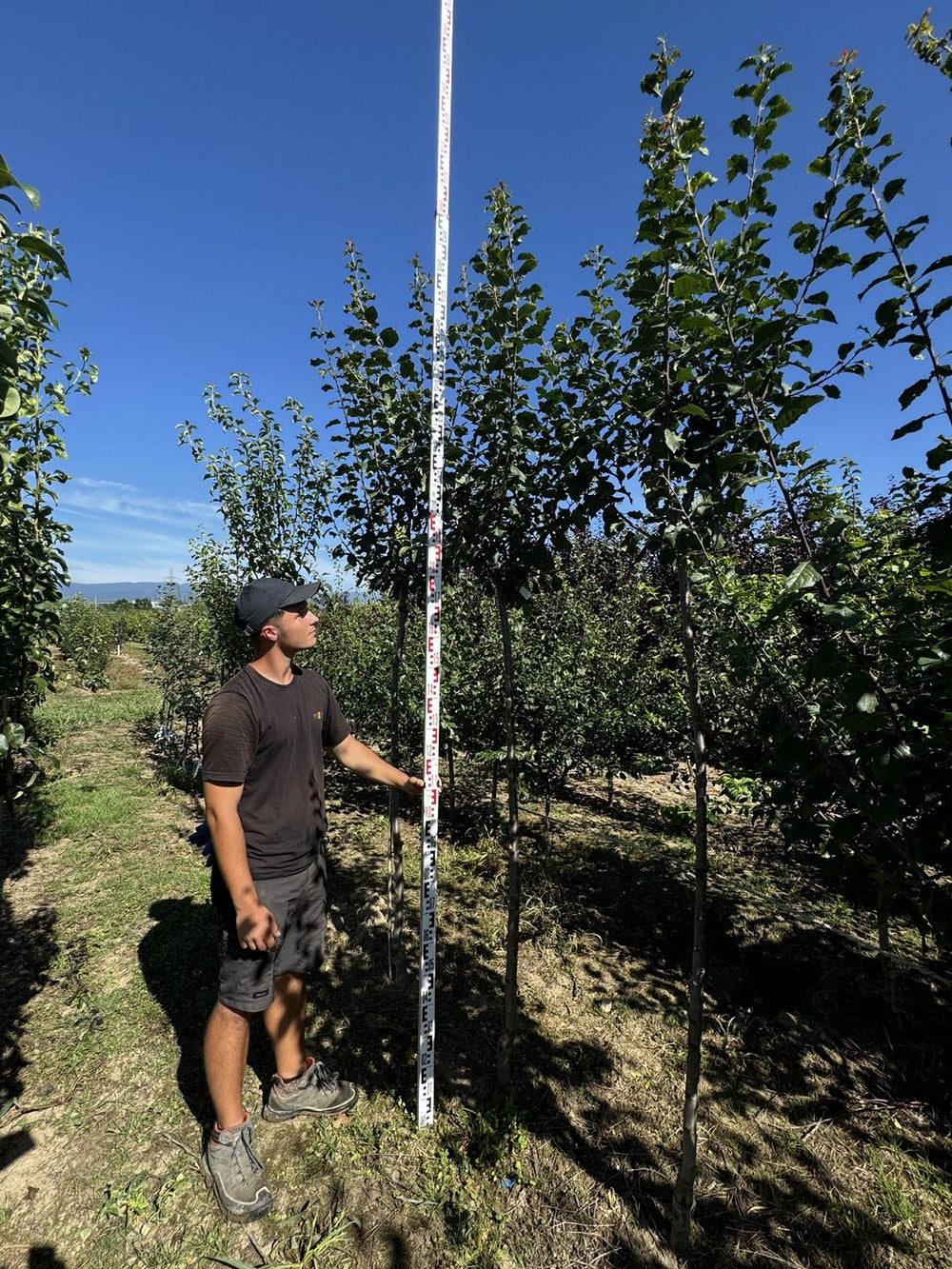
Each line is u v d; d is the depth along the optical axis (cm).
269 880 215
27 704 347
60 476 312
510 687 250
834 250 128
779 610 131
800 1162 224
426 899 222
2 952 346
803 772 151
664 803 670
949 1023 296
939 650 125
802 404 134
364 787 695
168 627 927
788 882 449
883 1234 198
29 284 269
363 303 269
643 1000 317
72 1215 201
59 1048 273
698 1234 197
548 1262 188
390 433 287
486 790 683
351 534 327
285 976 228
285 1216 201
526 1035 287
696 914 187
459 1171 216
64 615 1628
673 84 136
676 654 515
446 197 200
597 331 193
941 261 119
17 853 487
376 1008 303
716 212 142
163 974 324
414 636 574
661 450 159
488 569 247
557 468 210
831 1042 285
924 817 135
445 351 208
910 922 382
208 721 200
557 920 394
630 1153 227
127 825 554
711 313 147
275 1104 237
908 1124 241
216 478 464
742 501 147
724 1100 252
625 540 190
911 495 169
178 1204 204
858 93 125
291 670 233
